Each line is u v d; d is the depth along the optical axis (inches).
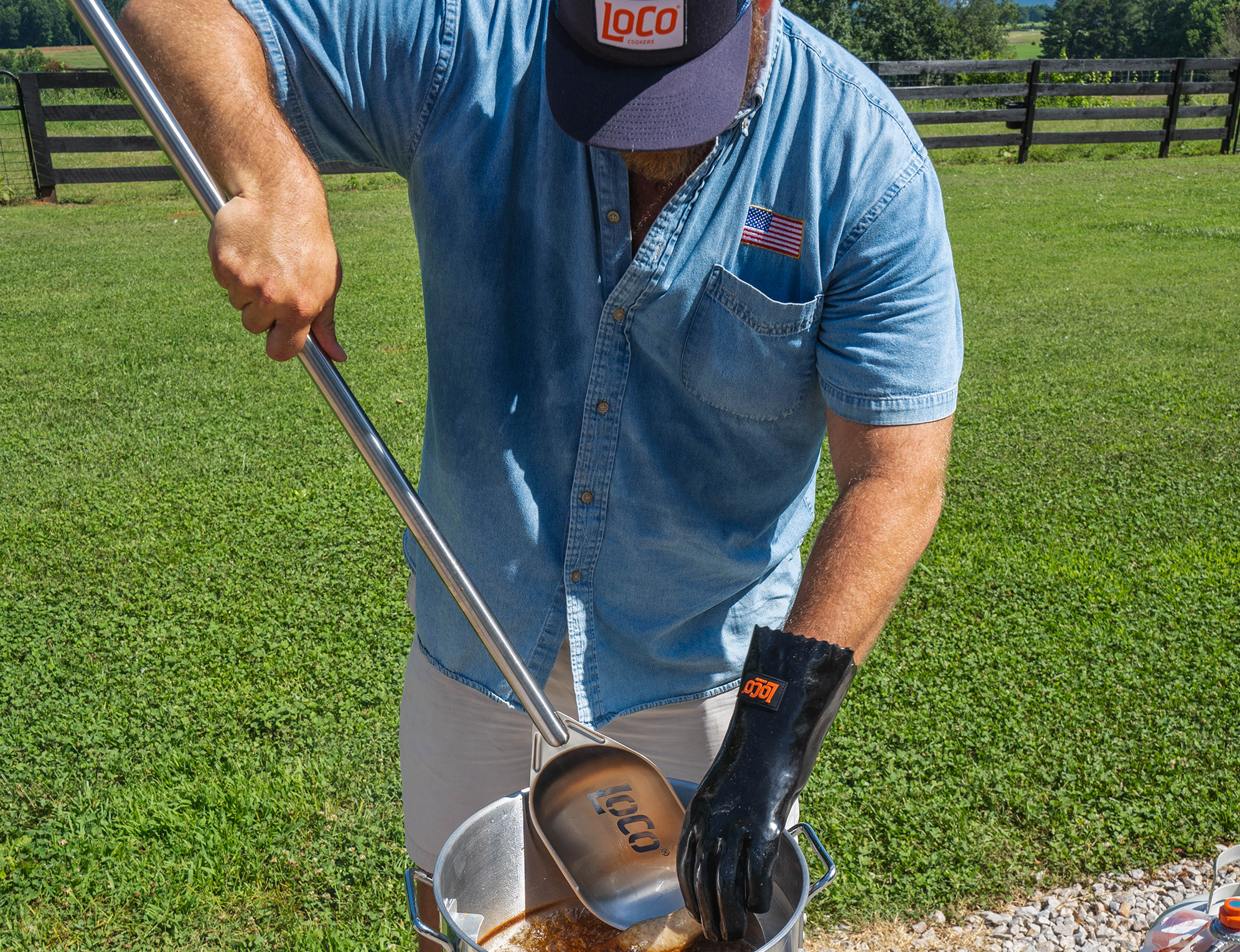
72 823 118.0
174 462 222.1
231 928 105.0
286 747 131.3
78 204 577.6
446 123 59.9
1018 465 223.3
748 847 44.3
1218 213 521.0
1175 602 165.9
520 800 61.4
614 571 66.5
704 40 50.4
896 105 58.2
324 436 236.4
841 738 132.1
